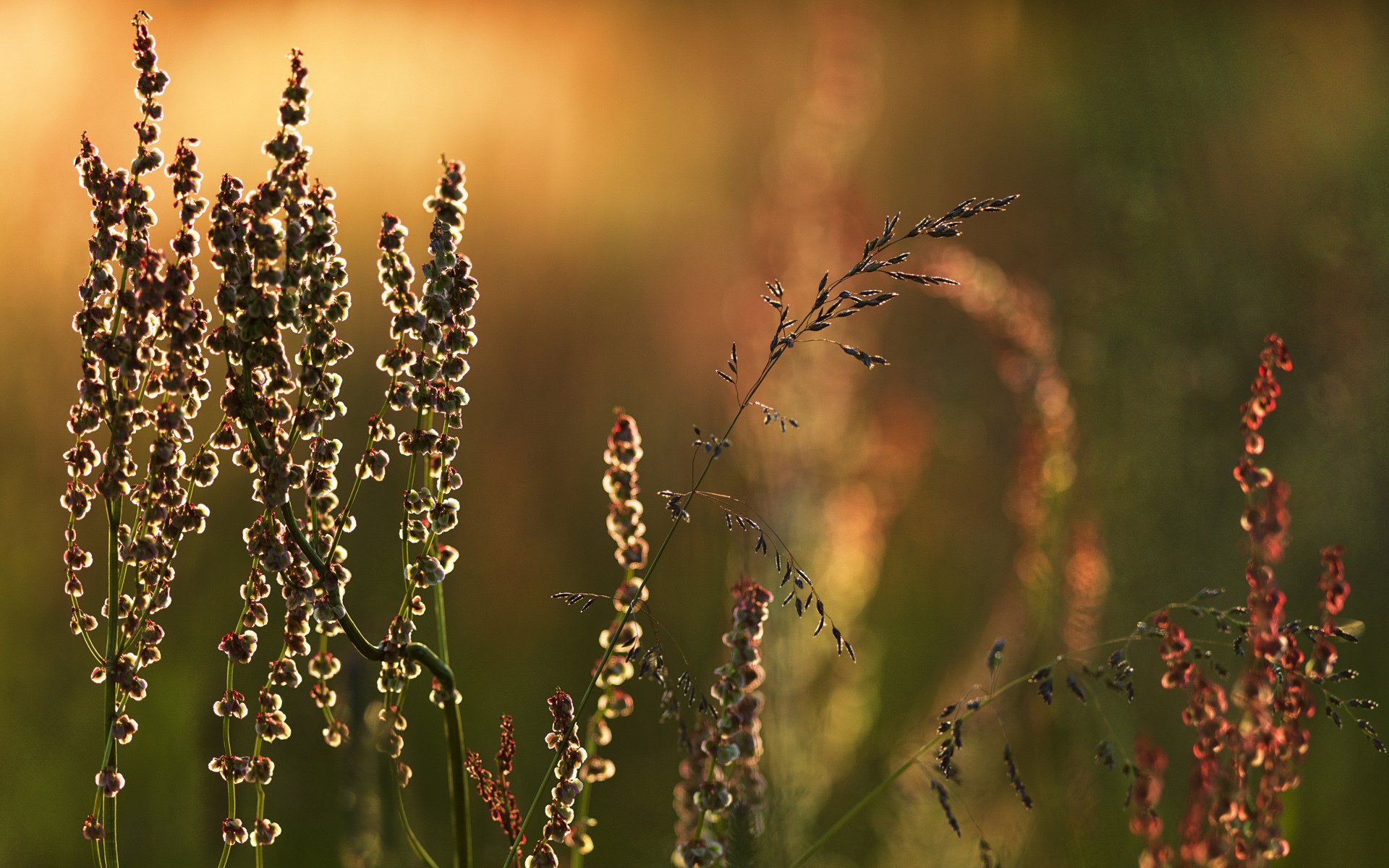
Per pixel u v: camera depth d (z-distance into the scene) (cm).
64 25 827
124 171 235
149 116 234
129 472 235
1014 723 551
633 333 864
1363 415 759
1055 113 1223
